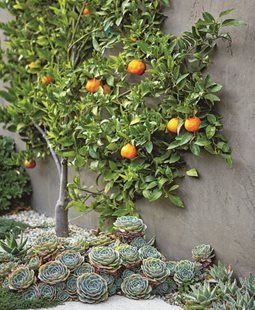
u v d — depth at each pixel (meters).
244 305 2.51
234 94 2.92
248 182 2.87
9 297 2.85
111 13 3.68
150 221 3.61
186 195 3.29
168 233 3.46
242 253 2.93
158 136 3.38
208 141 3.01
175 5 3.29
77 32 4.06
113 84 3.69
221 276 2.89
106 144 3.73
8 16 5.31
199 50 3.08
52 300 2.87
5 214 5.05
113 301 2.90
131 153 3.37
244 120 2.87
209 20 2.92
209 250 3.10
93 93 3.79
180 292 2.95
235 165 2.94
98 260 2.93
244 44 2.84
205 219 3.16
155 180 3.40
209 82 2.97
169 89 3.19
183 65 3.17
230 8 2.92
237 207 2.94
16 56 4.95
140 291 2.91
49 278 2.89
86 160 3.82
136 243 3.31
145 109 3.36
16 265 3.08
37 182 5.08
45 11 4.50
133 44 3.45
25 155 4.80
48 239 3.11
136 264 3.04
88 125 3.64
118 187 3.77
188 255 3.31
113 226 3.62
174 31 3.32
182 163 3.29
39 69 4.54
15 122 4.65
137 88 3.41
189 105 3.02
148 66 3.50
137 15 3.47
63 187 4.07
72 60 4.10
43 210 5.02
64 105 3.94
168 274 2.97
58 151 3.86
